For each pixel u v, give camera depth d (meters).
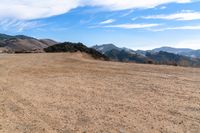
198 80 14.70
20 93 12.55
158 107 9.58
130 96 11.38
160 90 12.34
